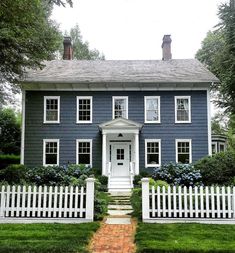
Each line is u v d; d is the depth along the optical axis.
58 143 23.47
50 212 10.08
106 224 9.98
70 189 10.23
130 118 23.78
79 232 8.08
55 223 9.55
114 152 23.69
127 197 17.67
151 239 7.34
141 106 23.89
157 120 23.69
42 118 23.62
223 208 10.02
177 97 23.86
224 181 17.41
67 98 23.89
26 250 6.30
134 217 11.27
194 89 23.88
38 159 23.28
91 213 10.08
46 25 18.50
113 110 23.81
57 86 23.77
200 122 23.58
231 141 34.66
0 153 31.88
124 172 23.45
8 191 10.12
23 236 7.58
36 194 10.22
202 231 8.34
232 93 23.64
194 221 9.95
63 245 6.66
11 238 7.41
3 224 9.28
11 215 10.00
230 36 22.31
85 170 20.92
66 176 18.12
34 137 23.44
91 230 8.41
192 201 10.23
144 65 26.69
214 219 9.90
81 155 23.50
